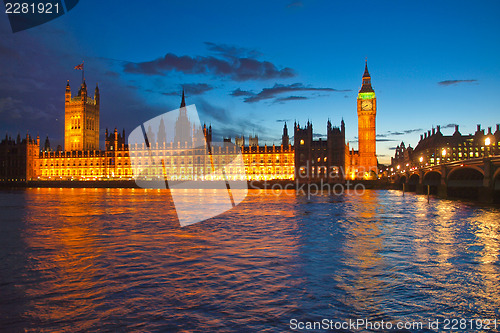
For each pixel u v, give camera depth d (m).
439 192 125.94
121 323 19.45
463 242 40.72
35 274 28.02
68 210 80.00
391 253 35.16
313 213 73.06
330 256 33.88
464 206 88.19
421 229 50.56
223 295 23.44
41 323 19.44
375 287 24.98
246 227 53.00
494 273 28.22
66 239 42.94
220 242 40.88
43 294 23.64
